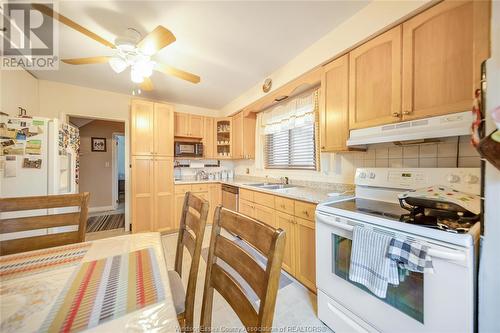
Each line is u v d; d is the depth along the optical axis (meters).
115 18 1.58
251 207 2.59
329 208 1.37
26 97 2.48
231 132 3.74
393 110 1.35
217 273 0.81
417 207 1.12
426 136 1.18
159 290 0.69
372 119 1.48
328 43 1.79
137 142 3.05
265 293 0.58
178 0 1.42
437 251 0.84
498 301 0.75
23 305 0.61
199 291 1.75
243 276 0.69
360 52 1.56
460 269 0.81
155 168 3.18
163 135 3.25
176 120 3.59
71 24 1.30
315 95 2.38
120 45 1.56
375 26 1.43
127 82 2.86
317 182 2.41
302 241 1.80
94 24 1.65
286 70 2.30
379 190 1.59
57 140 1.94
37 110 2.70
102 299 0.64
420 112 1.23
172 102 3.78
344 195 1.83
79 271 0.81
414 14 1.26
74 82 2.86
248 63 2.31
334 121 1.77
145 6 1.47
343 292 1.26
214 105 3.99
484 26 0.99
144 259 0.92
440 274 0.86
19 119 1.79
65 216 1.20
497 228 0.74
